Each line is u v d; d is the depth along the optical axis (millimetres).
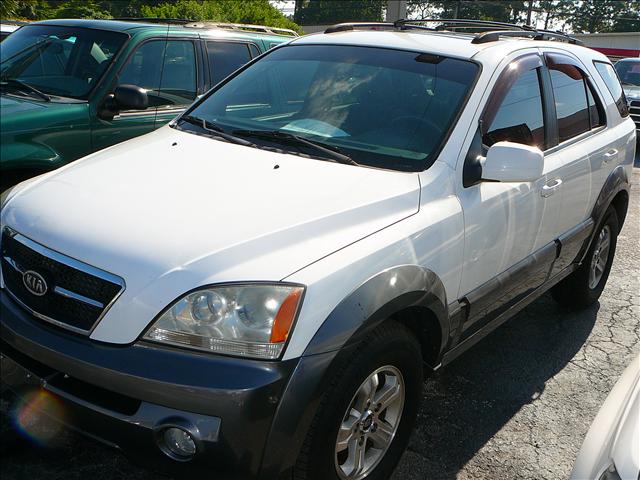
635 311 5188
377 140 3143
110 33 5285
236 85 3854
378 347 2500
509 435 3443
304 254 2385
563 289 4895
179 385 2145
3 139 4336
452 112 3186
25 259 2543
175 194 2666
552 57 4059
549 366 4207
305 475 2400
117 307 2268
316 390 2250
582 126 4320
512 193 3340
